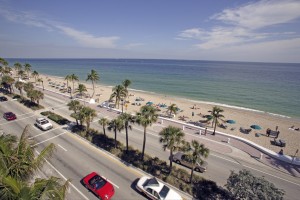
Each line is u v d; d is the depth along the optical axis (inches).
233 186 679.1
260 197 609.6
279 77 6087.6
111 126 1098.1
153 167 946.7
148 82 4749.0
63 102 2197.3
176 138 837.2
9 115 1547.7
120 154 1054.4
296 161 1098.7
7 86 2539.4
